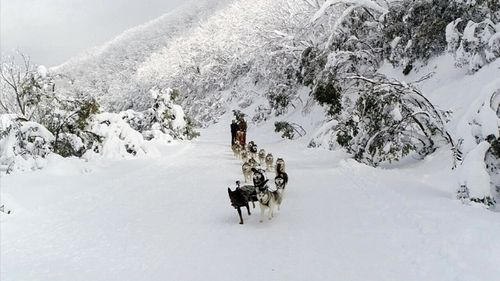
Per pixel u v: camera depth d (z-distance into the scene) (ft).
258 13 139.13
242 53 143.02
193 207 33.37
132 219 31.24
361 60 77.71
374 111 45.93
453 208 27.61
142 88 231.50
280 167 33.04
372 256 21.91
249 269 21.39
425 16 60.75
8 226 31.04
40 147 51.52
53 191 40.98
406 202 29.96
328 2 74.43
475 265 19.38
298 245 24.06
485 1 48.39
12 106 61.05
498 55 44.27
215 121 143.23
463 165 29.94
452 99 46.60
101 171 49.98
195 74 189.47
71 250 25.91
